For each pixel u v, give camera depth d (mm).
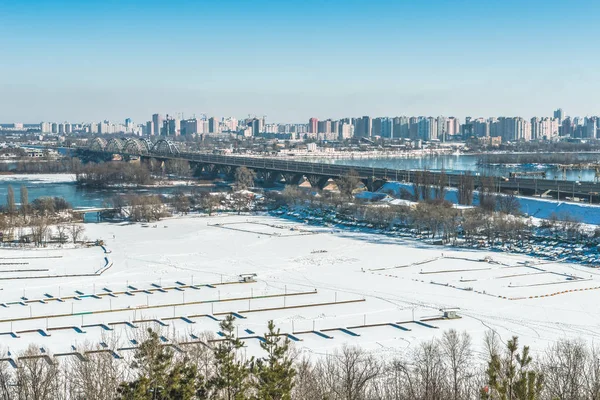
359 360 151750
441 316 197875
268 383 96000
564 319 195375
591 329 185750
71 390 128625
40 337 176750
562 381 137125
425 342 167500
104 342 165875
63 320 192375
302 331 183125
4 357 158500
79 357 155750
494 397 82438
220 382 98000
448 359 157750
